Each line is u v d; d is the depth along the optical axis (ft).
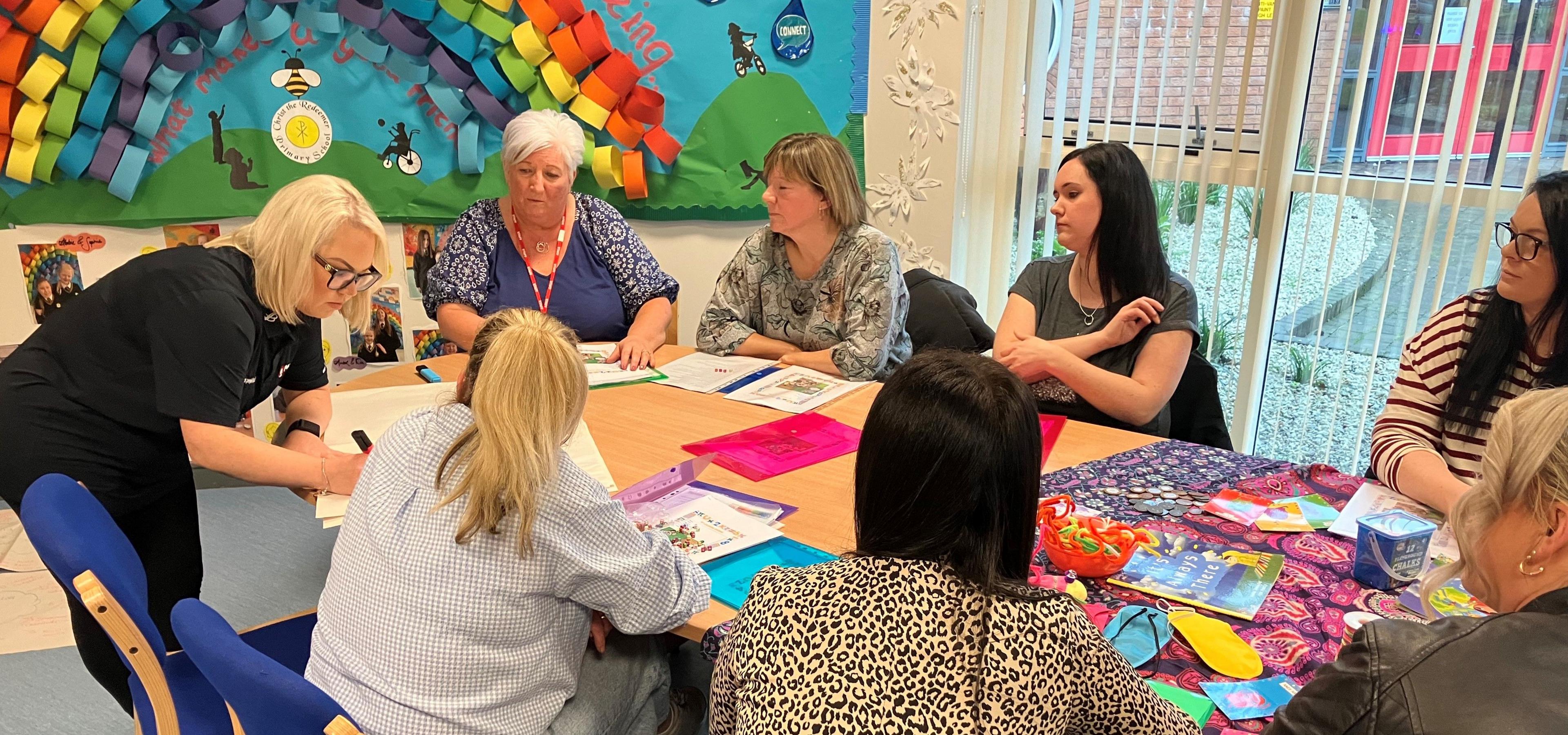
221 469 4.96
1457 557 4.26
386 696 3.76
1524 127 7.14
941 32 9.55
